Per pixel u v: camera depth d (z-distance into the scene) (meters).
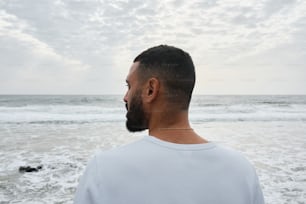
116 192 0.75
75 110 24.55
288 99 52.53
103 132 12.88
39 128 14.31
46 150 8.80
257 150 9.02
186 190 0.77
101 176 0.77
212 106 31.34
